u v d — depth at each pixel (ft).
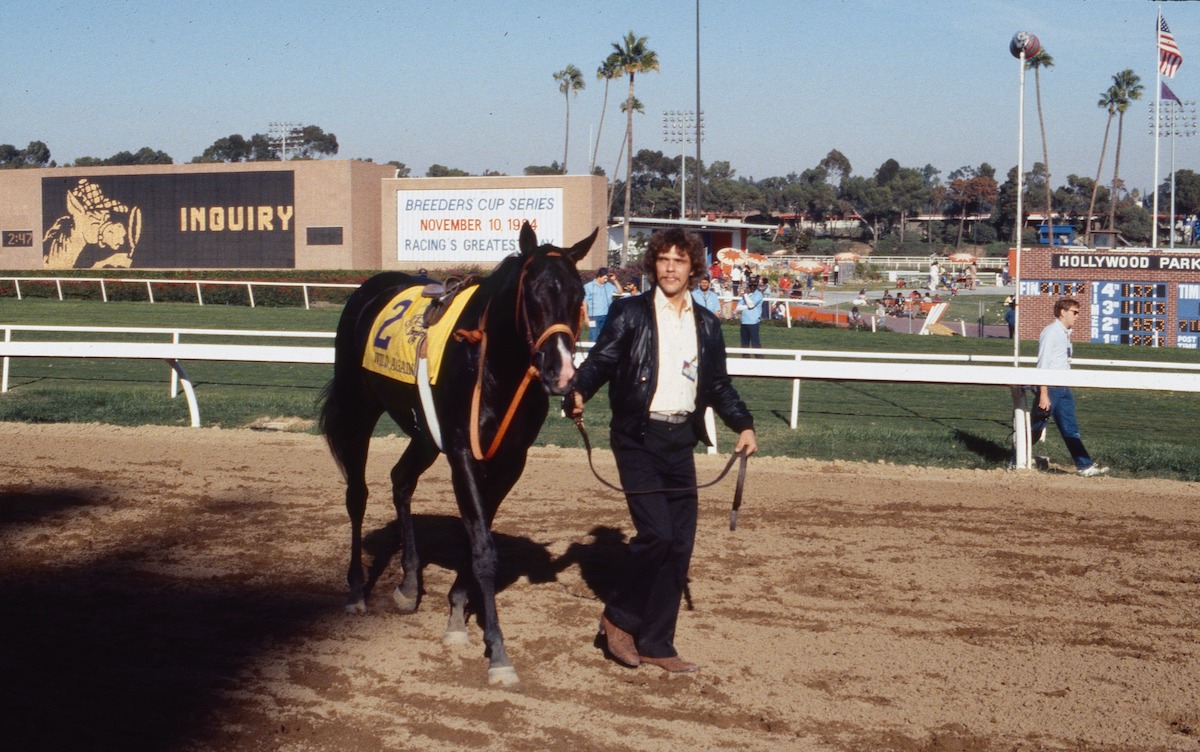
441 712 11.94
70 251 123.24
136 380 43.47
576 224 115.24
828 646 13.89
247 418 31.78
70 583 16.37
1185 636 14.39
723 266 105.81
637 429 12.84
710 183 367.66
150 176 120.57
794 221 364.17
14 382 41.75
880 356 37.37
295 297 102.27
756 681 12.78
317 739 11.29
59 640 13.99
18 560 17.52
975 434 31.91
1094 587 16.38
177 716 11.78
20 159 398.62
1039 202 334.03
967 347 63.41
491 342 13.24
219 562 17.56
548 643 13.99
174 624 14.65
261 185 118.01
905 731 11.53
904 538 18.98
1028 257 80.12
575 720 11.73
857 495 22.30
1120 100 223.51
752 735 11.39
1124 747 11.25
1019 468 25.43
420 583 16.58
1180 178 328.49
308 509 21.02
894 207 358.43
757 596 15.80
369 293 17.22
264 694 12.38
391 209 119.55
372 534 19.39
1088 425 36.11
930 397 42.45
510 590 16.16
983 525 19.94
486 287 13.65
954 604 15.53
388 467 25.14
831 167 456.45
